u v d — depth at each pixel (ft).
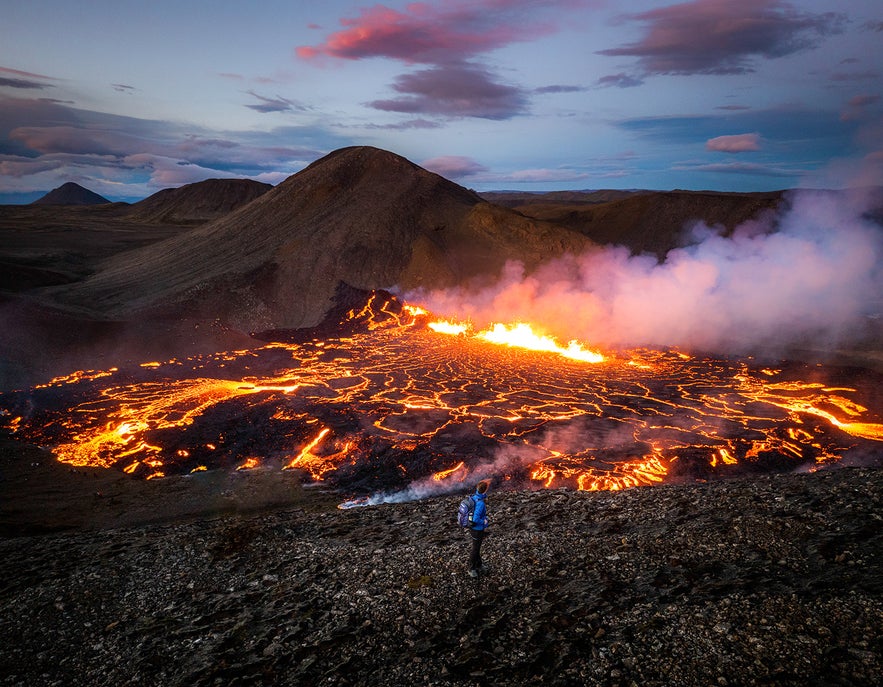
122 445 102.06
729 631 24.30
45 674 28.96
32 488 84.02
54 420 112.78
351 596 32.99
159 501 80.74
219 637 30.42
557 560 34.45
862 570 27.20
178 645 30.19
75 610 35.29
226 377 147.23
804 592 26.13
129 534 51.88
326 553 40.93
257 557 41.91
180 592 36.96
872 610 23.82
